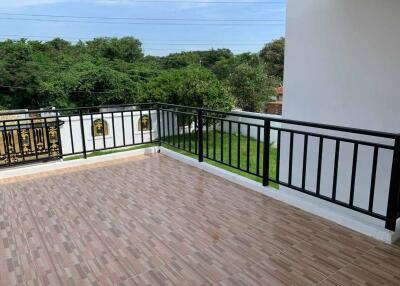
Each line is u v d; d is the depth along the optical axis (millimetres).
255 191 3424
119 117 8312
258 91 12375
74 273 2039
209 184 3672
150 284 1916
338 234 2482
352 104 3072
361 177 3100
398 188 2246
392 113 2775
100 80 16359
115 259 2186
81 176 4020
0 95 17953
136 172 4160
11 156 4645
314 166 3537
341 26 3072
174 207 3039
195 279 1958
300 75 3541
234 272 2023
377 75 2840
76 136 7824
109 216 2861
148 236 2492
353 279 1933
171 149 5094
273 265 2090
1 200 3270
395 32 2670
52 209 3035
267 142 3227
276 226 2631
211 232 2545
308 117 3516
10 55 17781
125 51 24109
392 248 2266
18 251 2307
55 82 17031
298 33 3492
